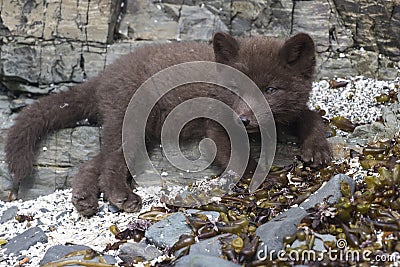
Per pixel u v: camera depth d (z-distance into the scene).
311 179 8.24
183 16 11.48
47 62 10.95
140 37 11.44
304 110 9.05
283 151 9.05
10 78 11.02
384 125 9.29
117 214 8.45
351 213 6.84
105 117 9.51
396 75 10.88
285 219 6.90
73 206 8.74
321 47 11.22
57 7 10.91
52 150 9.80
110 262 7.09
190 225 7.31
